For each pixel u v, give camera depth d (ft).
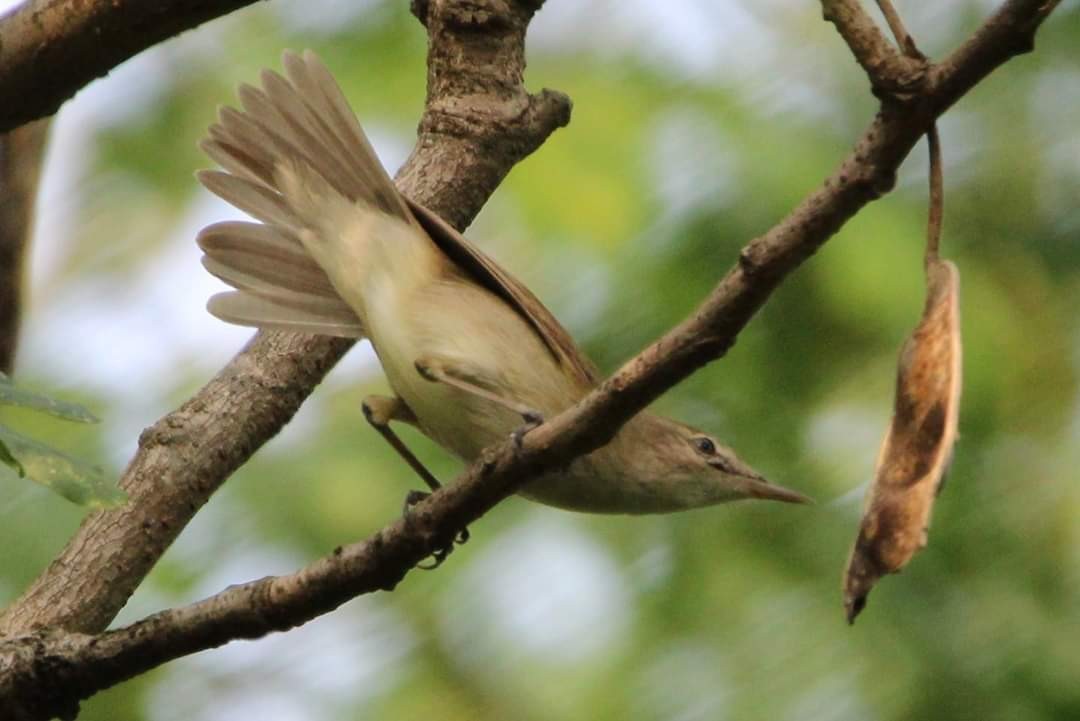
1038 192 41.22
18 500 35.86
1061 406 39.06
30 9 20.43
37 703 19.60
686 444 28.02
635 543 38.37
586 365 25.52
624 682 36.83
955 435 16.30
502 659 37.96
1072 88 42.27
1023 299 40.14
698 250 37.45
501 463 18.67
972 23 41.22
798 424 37.93
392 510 37.27
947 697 35.32
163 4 20.12
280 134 25.46
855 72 40.47
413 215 25.14
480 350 24.38
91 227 44.09
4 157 31.24
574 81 39.93
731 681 36.09
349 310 26.40
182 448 23.95
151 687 38.88
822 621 36.45
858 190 16.40
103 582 22.57
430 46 29.01
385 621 38.93
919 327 16.84
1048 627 35.91
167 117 42.96
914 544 16.02
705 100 39.63
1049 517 37.45
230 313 26.23
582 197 38.37
